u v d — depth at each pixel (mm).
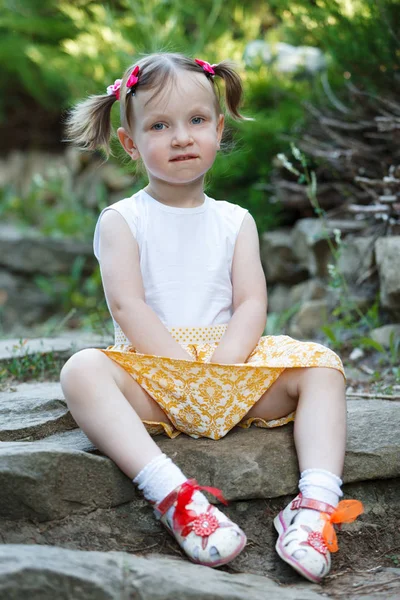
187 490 1564
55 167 7117
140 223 1947
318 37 4008
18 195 7246
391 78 3555
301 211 4383
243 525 1766
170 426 1858
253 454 1771
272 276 4398
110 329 3572
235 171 4520
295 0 4078
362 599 1480
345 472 1821
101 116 2100
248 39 5559
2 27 7016
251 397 1825
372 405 2150
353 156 3592
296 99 4438
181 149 1865
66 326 5070
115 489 1690
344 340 3324
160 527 1711
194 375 1773
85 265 6102
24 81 7109
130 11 5926
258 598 1380
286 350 1853
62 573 1324
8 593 1291
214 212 2029
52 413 2018
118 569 1390
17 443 1717
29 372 2744
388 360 2934
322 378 1768
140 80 1898
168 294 1920
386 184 3197
